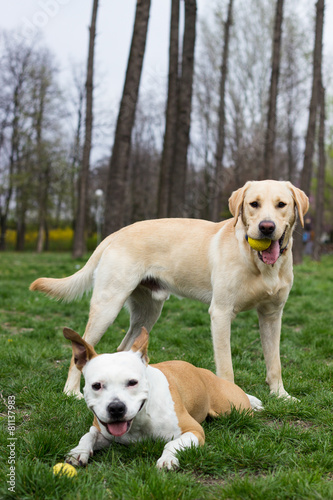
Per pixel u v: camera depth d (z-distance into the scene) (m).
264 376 4.51
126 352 2.67
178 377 3.01
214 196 25.09
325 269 14.10
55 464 2.65
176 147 12.51
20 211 35.53
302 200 3.80
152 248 4.27
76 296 4.52
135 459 2.68
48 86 29.86
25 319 7.29
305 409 3.52
